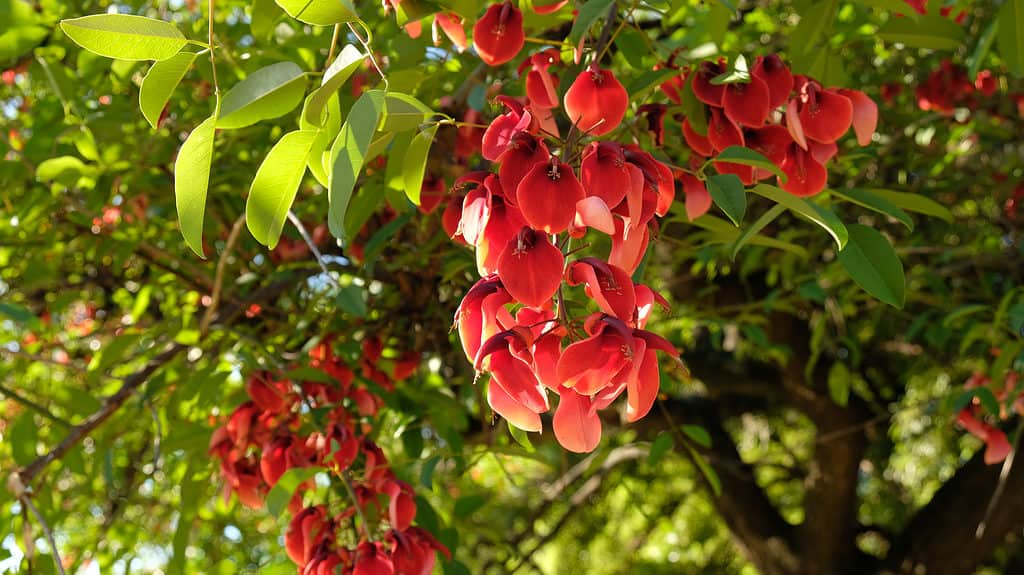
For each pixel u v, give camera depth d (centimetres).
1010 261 181
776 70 83
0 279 187
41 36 117
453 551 115
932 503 270
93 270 199
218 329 125
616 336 62
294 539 98
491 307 64
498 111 80
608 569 392
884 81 198
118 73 123
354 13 69
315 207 150
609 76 74
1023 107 196
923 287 215
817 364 266
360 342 145
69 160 127
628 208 67
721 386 274
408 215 128
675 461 320
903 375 259
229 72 129
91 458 150
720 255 192
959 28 105
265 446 111
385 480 101
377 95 67
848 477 271
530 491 343
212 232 156
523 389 63
